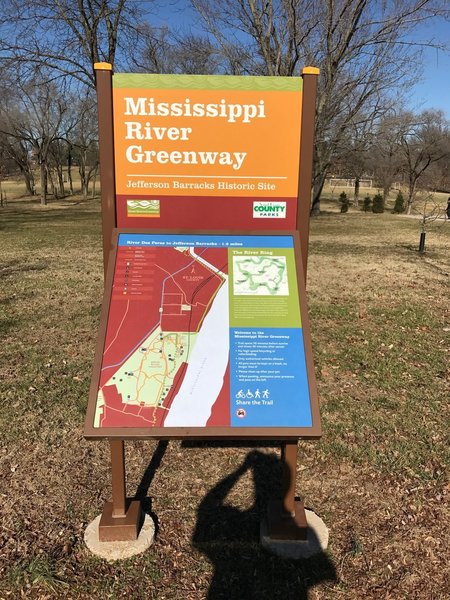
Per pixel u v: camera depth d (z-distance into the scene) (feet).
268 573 8.13
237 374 7.59
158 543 8.73
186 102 8.11
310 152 8.30
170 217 8.52
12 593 7.73
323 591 7.80
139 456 11.39
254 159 8.35
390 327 20.59
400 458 11.18
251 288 8.14
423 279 30.55
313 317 21.93
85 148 146.41
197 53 60.70
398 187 158.92
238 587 7.88
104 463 11.10
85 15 55.11
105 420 7.24
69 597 7.68
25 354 17.16
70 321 20.95
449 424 12.67
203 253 8.34
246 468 10.99
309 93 8.08
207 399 7.41
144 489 10.21
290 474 8.38
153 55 63.72
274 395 7.47
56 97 115.14
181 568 8.23
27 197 153.07
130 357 7.64
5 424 12.51
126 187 8.39
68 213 93.50
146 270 8.19
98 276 30.30
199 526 9.16
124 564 8.27
